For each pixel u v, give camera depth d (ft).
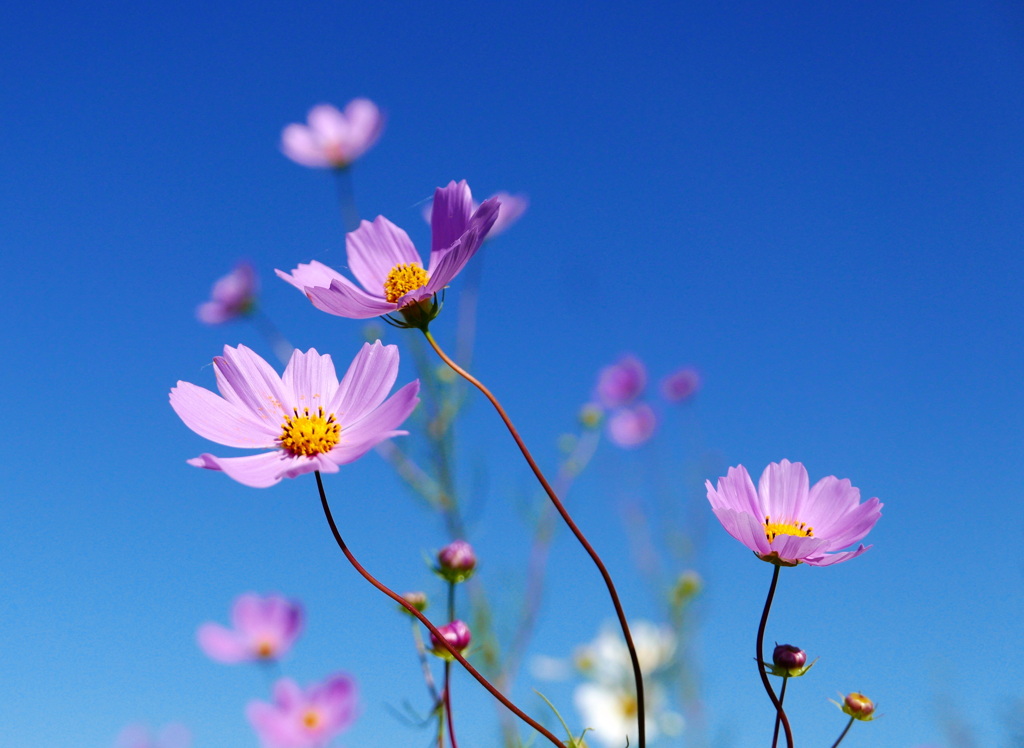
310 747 2.16
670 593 3.12
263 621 2.70
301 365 1.67
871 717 1.65
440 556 1.89
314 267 1.77
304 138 3.01
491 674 2.40
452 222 1.75
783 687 1.58
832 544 1.59
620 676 3.02
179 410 1.61
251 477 1.55
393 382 1.64
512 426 1.48
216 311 3.22
